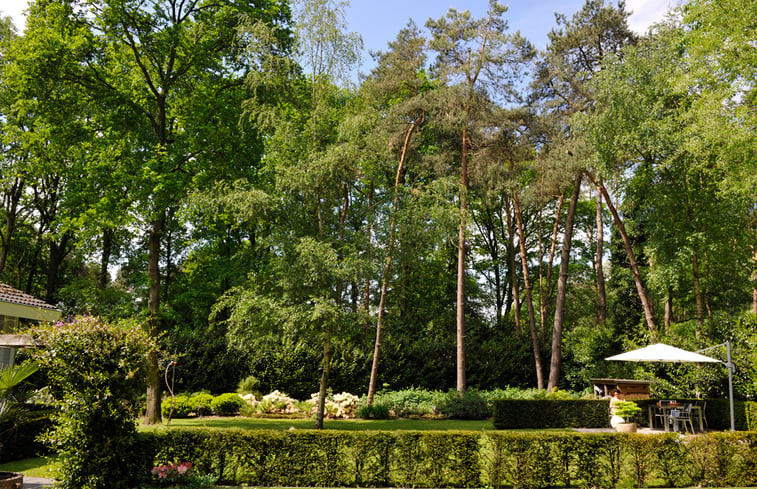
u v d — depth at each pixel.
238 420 18.67
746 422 16.58
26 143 19.31
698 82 18.55
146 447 9.38
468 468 9.66
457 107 23.12
